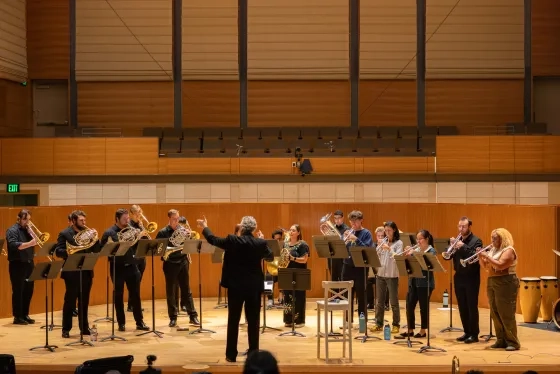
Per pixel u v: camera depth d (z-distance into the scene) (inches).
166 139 649.6
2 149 604.1
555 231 409.4
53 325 386.0
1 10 647.8
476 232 450.9
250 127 703.1
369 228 485.4
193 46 706.8
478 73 698.8
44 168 605.0
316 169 605.6
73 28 705.6
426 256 314.3
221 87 706.8
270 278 447.5
